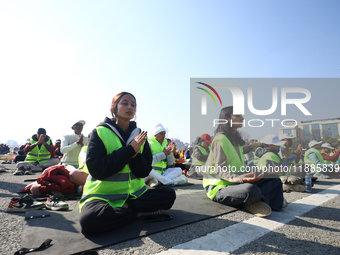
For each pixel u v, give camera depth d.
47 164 7.76
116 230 2.11
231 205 3.09
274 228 2.31
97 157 2.13
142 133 2.24
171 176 5.40
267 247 1.86
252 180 2.75
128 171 2.34
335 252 1.80
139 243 1.87
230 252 1.75
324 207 3.22
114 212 2.02
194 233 2.12
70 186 3.82
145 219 2.42
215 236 2.06
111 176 2.22
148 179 5.23
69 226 2.24
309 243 1.96
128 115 2.44
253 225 2.38
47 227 2.20
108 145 2.25
